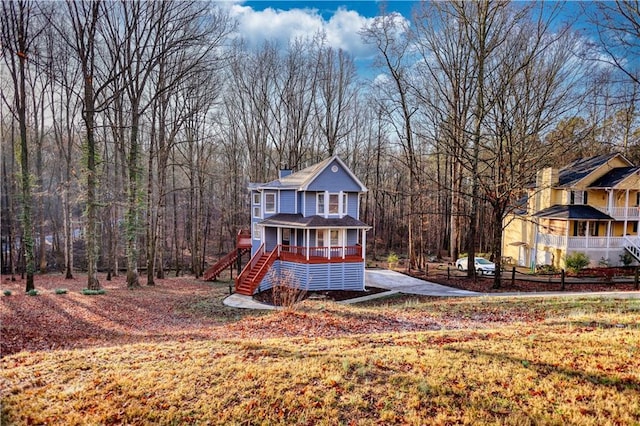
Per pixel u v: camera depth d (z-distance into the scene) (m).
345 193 22.16
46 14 18.45
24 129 18.22
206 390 6.05
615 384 5.66
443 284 21.05
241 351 8.04
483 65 19.03
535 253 28.61
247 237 28.38
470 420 4.96
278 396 5.75
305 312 13.14
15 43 17.30
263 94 35.44
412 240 27.72
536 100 17.94
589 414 4.97
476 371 6.30
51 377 6.79
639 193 26.91
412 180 28.19
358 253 21.16
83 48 18.06
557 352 6.98
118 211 30.05
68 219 27.94
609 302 12.59
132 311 15.62
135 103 21.33
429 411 5.26
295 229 22.48
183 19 21.33
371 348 7.89
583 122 21.70
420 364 6.71
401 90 25.55
